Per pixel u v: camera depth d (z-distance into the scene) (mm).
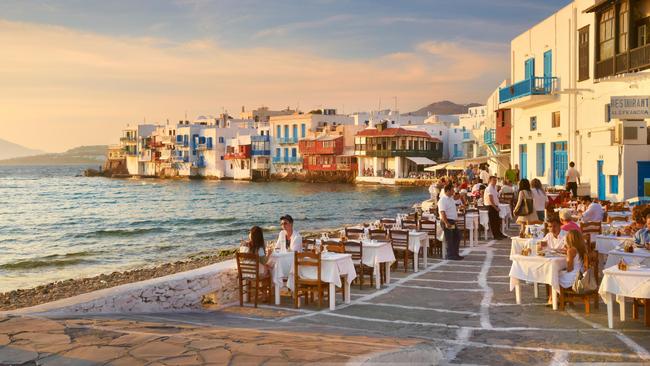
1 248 36031
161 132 150125
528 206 17047
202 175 138000
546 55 30562
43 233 43844
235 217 54188
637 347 7676
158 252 32656
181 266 25000
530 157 33125
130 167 165500
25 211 65500
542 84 30516
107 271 26406
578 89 26016
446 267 15109
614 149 21375
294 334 8078
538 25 31219
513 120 36031
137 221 51875
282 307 11320
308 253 11016
